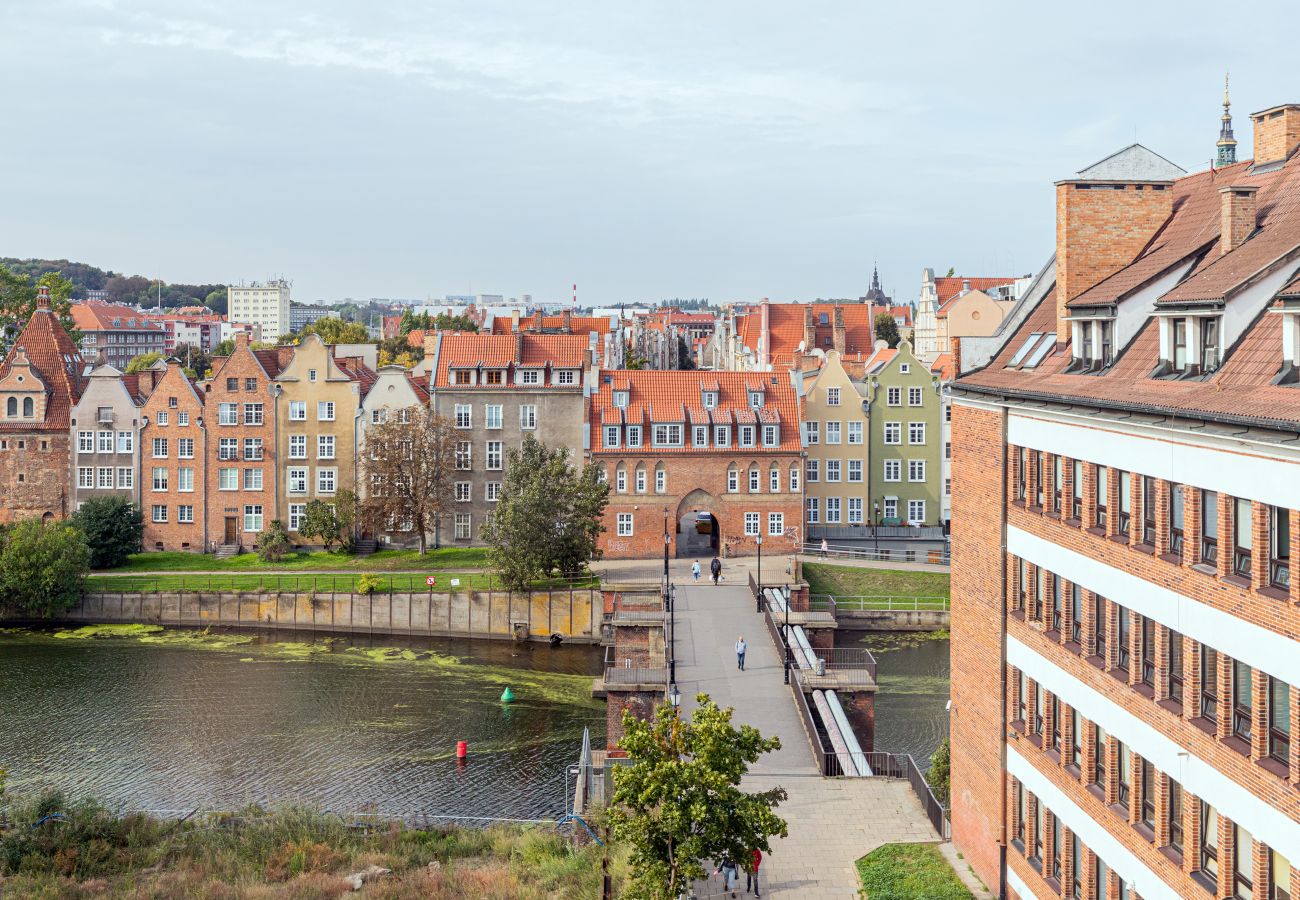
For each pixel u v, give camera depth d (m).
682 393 102.19
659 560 99.75
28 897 42.66
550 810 56.47
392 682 79.12
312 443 106.00
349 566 100.19
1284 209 30.03
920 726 66.31
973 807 38.91
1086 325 33.69
